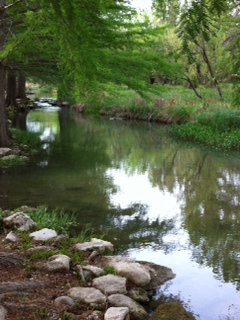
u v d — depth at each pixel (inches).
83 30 80.9
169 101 948.0
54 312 154.6
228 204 348.5
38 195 362.9
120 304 171.9
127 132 816.3
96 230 282.2
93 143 684.7
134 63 396.5
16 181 413.7
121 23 355.3
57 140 710.5
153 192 384.5
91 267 197.8
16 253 210.4
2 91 566.9
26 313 149.4
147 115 974.4
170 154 588.4
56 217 300.7
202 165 511.8
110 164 511.8
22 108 1194.0
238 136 645.3
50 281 180.7
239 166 505.7
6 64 544.4
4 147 568.1
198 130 729.6
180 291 198.5
